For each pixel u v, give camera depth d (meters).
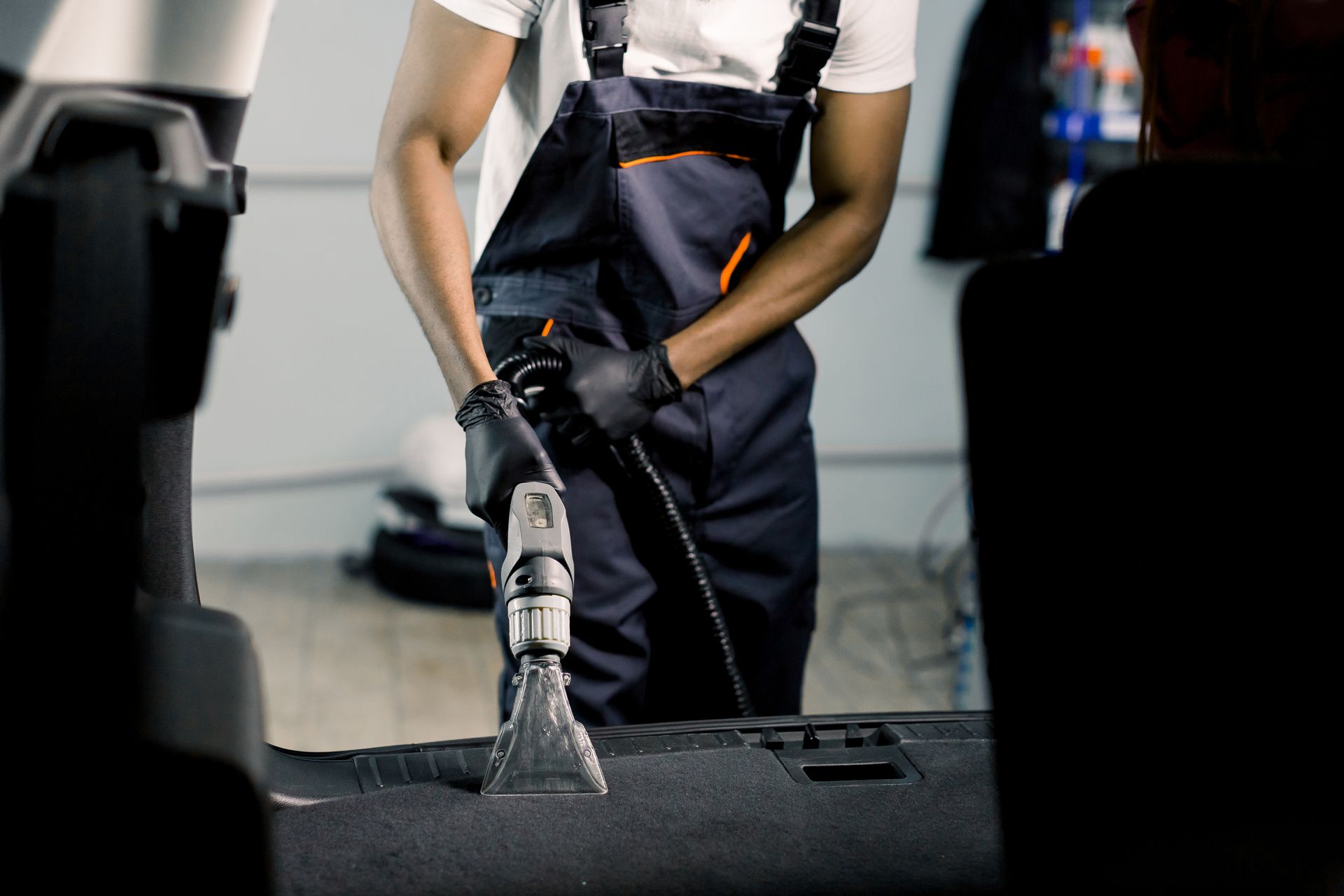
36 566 0.34
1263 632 0.46
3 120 0.36
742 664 1.23
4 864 0.33
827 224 1.13
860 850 0.55
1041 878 0.46
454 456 2.79
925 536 3.27
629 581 1.10
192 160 0.38
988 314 0.45
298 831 0.55
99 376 0.35
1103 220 0.44
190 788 0.34
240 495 2.90
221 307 0.52
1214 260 0.44
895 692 2.43
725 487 1.14
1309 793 0.47
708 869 0.53
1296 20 0.78
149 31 0.39
